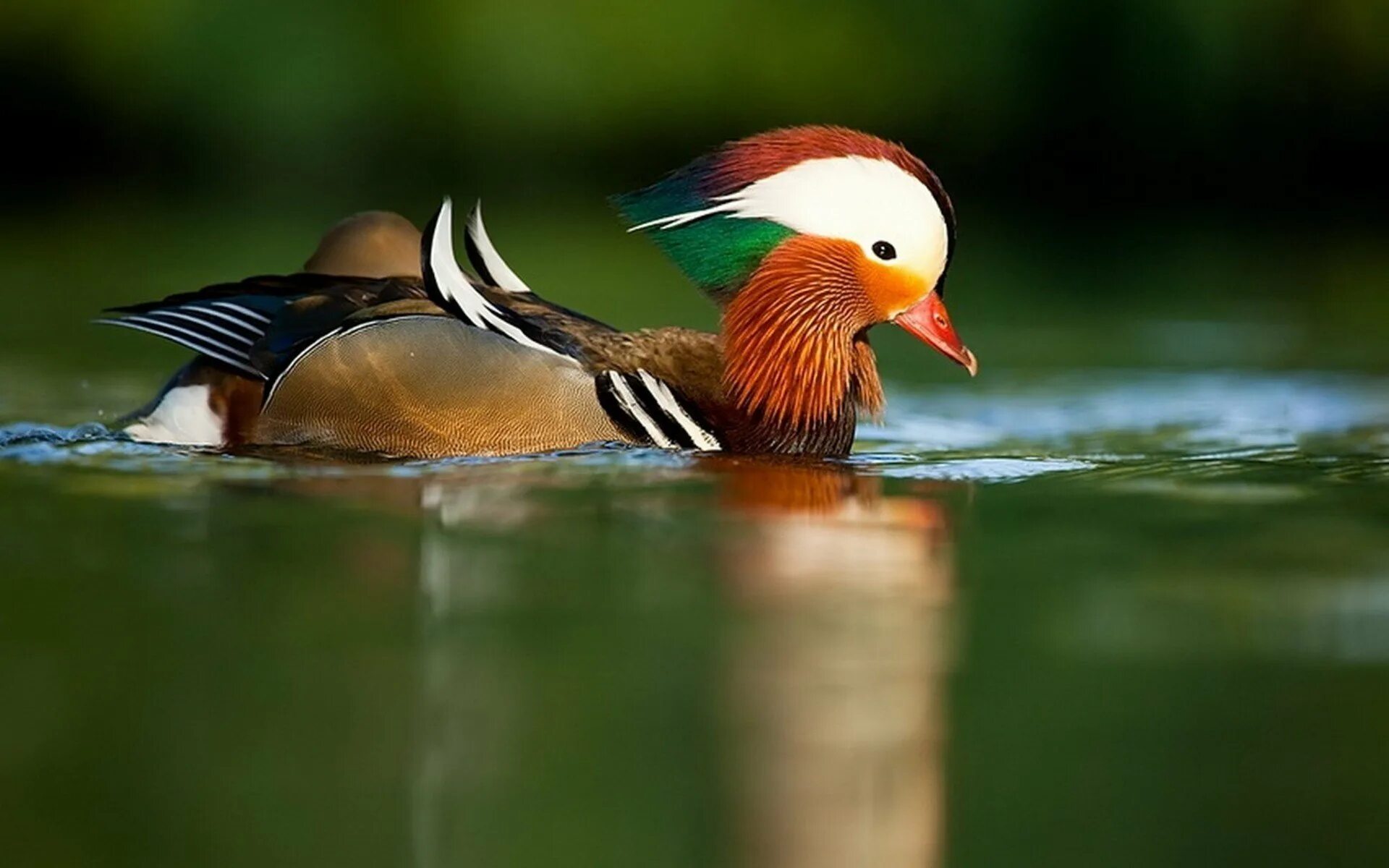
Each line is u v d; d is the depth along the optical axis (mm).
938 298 14016
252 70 33281
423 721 7930
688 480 12367
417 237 15711
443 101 33281
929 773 7648
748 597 9656
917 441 15180
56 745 7711
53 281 23859
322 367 13141
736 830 7078
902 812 7328
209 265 24953
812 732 7965
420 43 33344
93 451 13125
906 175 13859
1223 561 10539
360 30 33312
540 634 9008
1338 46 32625
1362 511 11828
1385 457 14031
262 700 8141
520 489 11883
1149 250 29094
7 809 7184
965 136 33031
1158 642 9117
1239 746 7891
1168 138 33000
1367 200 32875
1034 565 10414
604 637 8969
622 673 8477
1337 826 7320
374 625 9078
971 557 10602
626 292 24047
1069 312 23156
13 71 33156
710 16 33250
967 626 9297
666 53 33250
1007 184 33156
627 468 12641
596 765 7590
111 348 19547
